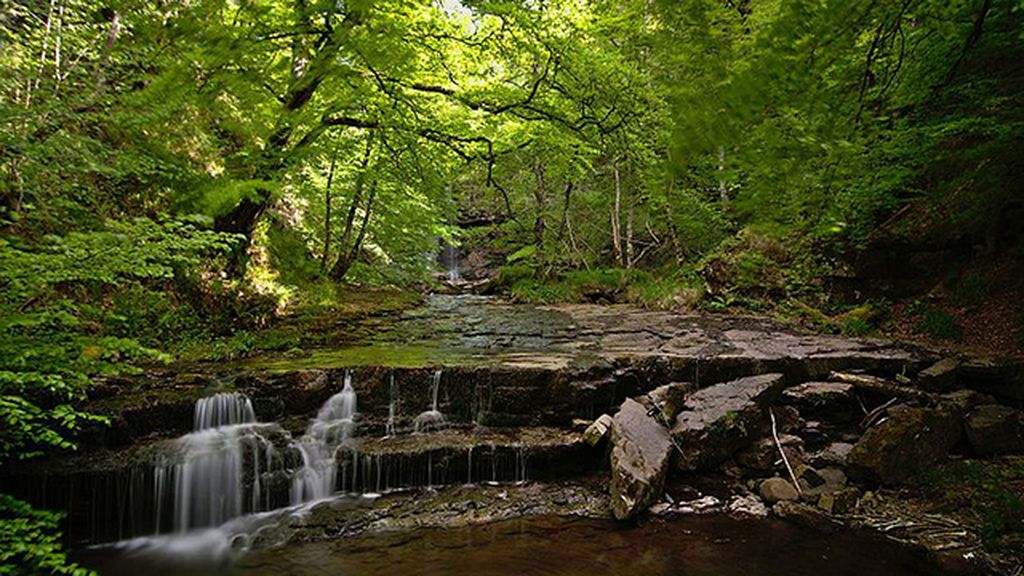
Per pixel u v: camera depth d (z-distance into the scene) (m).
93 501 5.12
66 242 3.92
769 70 1.54
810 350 8.19
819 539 5.02
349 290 15.88
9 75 5.06
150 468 5.33
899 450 5.82
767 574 4.48
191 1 4.32
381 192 14.73
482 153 9.67
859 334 9.54
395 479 6.05
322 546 4.97
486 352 8.40
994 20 2.92
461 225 28.16
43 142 4.75
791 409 6.91
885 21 1.60
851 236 10.03
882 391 6.88
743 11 1.69
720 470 6.34
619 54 5.39
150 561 4.81
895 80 2.11
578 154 9.13
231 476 5.62
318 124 8.30
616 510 5.45
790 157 1.66
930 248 9.81
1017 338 7.86
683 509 5.60
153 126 5.87
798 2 1.50
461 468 6.20
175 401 6.00
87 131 5.59
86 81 5.36
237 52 4.54
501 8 5.99
